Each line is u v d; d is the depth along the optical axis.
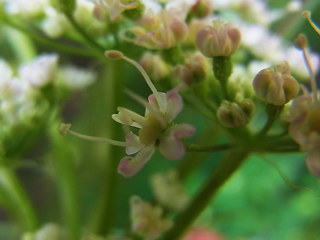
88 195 0.05
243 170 0.06
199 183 0.06
